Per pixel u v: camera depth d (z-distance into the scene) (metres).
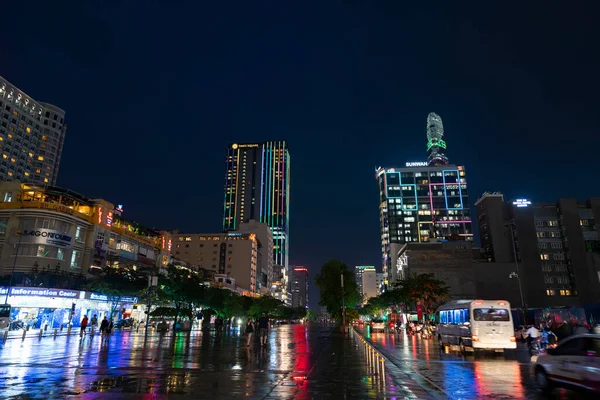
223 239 170.88
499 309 24.88
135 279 63.84
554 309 51.06
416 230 190.25
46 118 162.50
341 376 14.80
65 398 10.48
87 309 62.12
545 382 12.21
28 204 62.69
